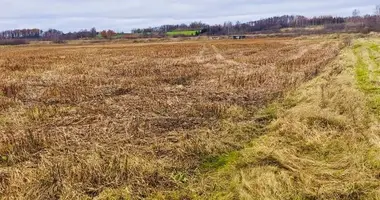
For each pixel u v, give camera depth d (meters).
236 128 7.68
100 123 8.30
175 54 31.34
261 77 14.24
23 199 4.75
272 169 5.39
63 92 12.42
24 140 6.91
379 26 78.50
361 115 7.77
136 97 11.43
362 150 5.88
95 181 5.23
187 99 10.86
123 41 86.50
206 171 5.70
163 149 6.48
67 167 5.64
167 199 4.85
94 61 25.69
